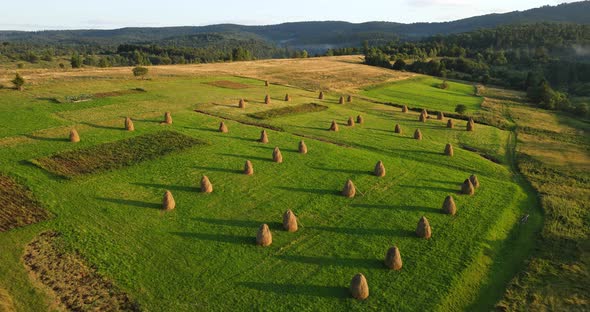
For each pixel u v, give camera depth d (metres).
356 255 28.97
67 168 40.12
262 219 33.16
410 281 26.44
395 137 58.59
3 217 30.81
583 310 24.09
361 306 24.03
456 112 80.19
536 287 26.25
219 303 23.66
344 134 58.34
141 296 23.80
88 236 29.28
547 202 38.88
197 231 30.86
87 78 82.75
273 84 95.94
